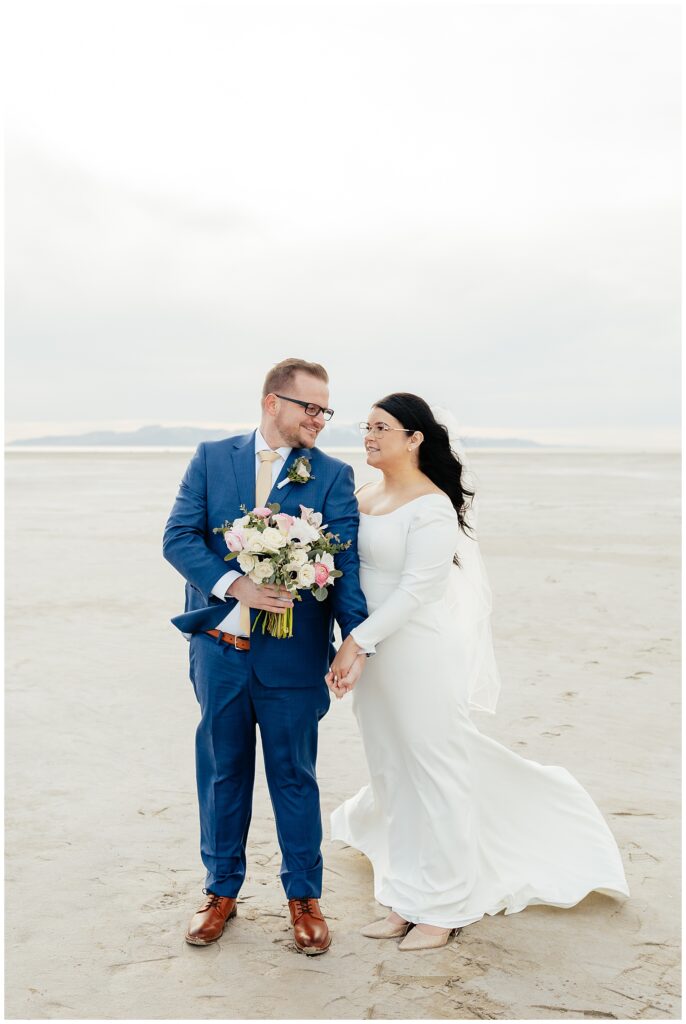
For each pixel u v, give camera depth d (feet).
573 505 74.90
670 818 14.33
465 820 11.42
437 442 12.22
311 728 11.39
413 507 11.61
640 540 50.31
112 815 14.46
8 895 11.89
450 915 11.12
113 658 24.54
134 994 9.76
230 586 10.93
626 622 28.84
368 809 12.80
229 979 10.09
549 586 35.47
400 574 11.68
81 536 52.37
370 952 10.75
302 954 10.67
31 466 181.37
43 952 10.58
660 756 17.01
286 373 11.36
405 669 11.50
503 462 225.15
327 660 11.69
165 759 17.01
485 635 13.44
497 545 48.01
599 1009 9.53
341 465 11.93
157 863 12.84
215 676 11.23
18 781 15.85
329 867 13.08
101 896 11.89
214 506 11.56
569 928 11.32
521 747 17.40
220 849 11.26
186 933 10.98
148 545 48.26
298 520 10.63
